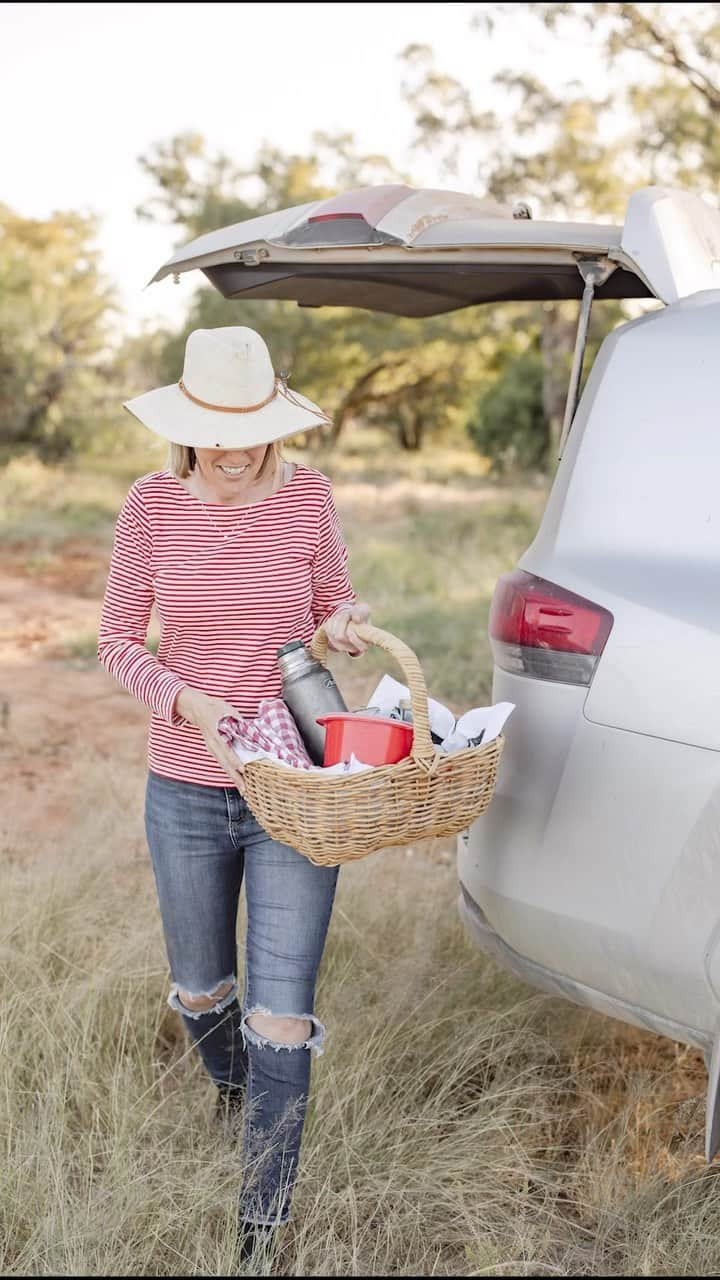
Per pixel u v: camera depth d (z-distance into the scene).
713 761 2.14
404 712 2.37
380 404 30.30
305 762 2.22
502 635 2.45
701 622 2.16
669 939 2.22
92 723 6.53
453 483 21.84
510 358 25.83
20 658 8.11
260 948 2.35
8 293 23.16
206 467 2.33
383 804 2.07
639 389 2.37
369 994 3.21
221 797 2.39
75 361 24.09
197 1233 2.33
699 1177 2.57
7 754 5.91
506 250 2.57
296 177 21.05
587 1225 2.52
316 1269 2.29
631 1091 2.89
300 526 2.41
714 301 2.38
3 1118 2.60
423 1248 2.42
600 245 2.53
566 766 2.32
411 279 3.17
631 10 12.80
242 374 2.28
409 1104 2.81
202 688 2.41
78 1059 2.83
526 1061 3.05
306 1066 2.36
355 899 3.69
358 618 2.37
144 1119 2.65
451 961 3.36
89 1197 2.31
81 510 16.31
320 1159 2.53
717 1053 2.12
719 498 2.23
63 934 3.48
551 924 2.39
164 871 2.47
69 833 4.57
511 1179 2.62
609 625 2.26
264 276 2.92
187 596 2.37
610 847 2.27
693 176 13.43
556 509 2.44
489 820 2.50
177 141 20.73
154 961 3.32
